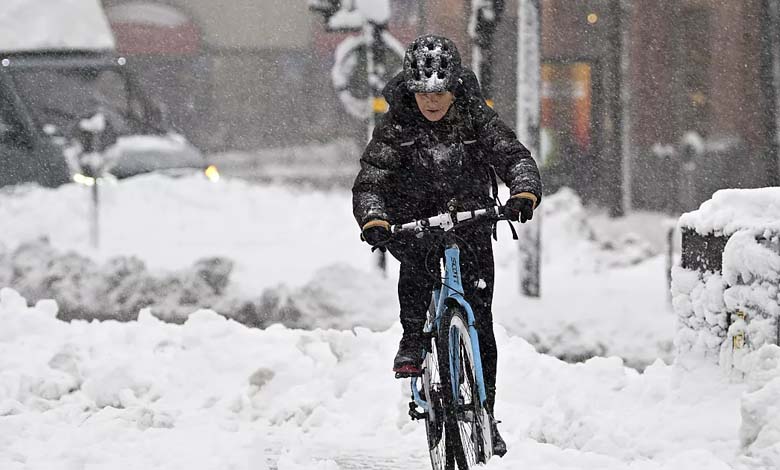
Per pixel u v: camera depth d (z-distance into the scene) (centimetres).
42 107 6650
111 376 2466
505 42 8350
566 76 8781
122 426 2250
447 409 1666
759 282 1902
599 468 1684
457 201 1759
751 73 9131
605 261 5594
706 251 2055
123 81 6869
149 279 4178
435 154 1742
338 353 2628
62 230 5928
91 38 6862
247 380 2538
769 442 1639
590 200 8625
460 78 1706
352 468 2031
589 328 3812
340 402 2420
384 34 4638
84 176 6325
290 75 10512
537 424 2061
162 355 2697
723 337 2006
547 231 5875
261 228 6316
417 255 1764
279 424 2383
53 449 2048
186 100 10394
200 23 10419
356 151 10375
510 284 4756
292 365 2538
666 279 4800
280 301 3947
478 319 1780
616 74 8738
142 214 6262
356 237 6194
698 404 1950
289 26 10481
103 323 2964
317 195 6869
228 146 10456
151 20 10281
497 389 2453
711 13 9262
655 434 1858
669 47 9381
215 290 4150
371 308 3891
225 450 2050
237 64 10481
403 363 1756
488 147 1738
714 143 9188
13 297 3039
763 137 8894
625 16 8800
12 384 2433
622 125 8644
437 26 9531
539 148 4447
